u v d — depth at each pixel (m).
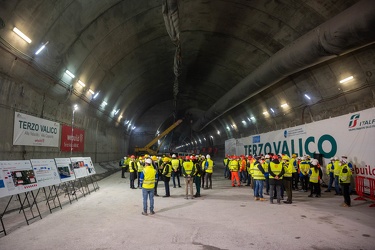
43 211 8.64
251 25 15.93
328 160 13.93
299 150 16.88
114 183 17.47
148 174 8.20
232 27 17.16
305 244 5.36
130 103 32.50
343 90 14.12
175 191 13.70
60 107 15.40
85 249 5.16
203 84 32.03
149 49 21.19
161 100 44.03
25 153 11.56
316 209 8.80
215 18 16.84
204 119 35.72
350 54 12.38
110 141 29.34
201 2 15.23
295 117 19.83
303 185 13.48
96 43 15.38
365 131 11.49
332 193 12.47
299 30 13.74
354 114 12.19
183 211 8.61
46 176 8.41
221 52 21.38
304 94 17.39
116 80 22.67
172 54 23.92
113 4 13.53
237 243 5.45
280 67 13.50
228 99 22.66
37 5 9.84
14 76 10.57
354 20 8.33
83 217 7.82
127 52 19.62
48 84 13.29
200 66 26.34
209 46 21.22
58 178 9.19
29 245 5.40
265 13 14.20
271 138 21.20
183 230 6.41
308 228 6.52
